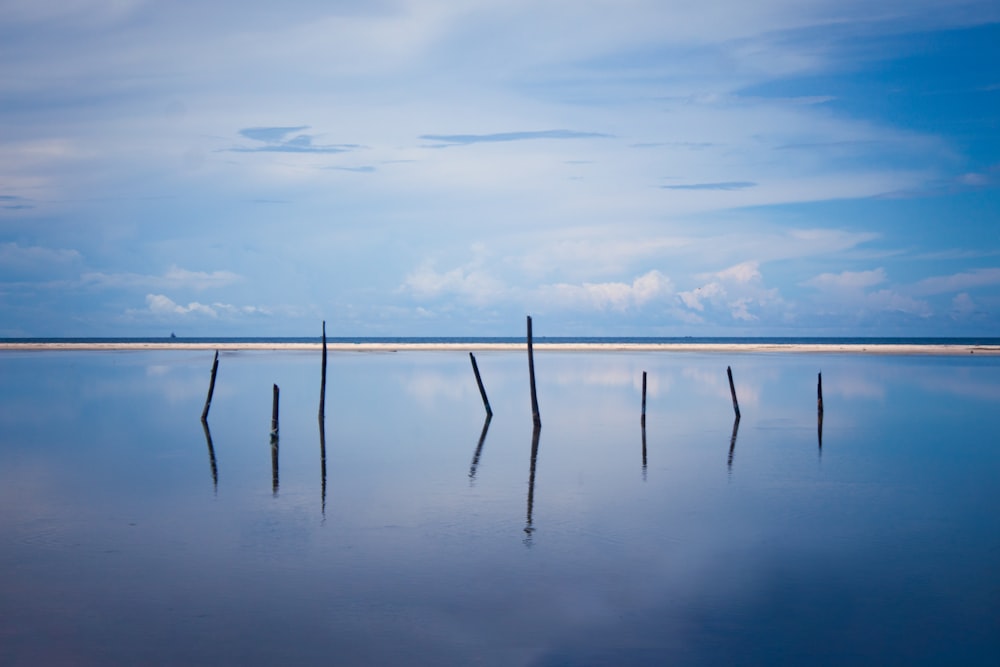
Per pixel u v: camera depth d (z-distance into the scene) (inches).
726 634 497.4
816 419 1557.6
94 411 1683.1
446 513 790.5
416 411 1702.8
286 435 1344.7
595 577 598.9
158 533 721.6
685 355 4308.6
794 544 684.1
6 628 508.4
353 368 3083.2
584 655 469.7
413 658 466.3
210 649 478.3
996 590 570.9
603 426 1462.8
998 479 966.4
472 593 565.0
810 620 518.3
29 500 856.9
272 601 551.2
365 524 748.6
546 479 961.5
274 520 765.9
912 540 697.0
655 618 521.0
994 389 2183.8
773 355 4284.0
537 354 4466.0
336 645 483.5
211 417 1593.3
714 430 1402.6
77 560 641.6
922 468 1037.8
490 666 457.1
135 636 496.1
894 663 460.1
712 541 690.8
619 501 844.0
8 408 1733.5
